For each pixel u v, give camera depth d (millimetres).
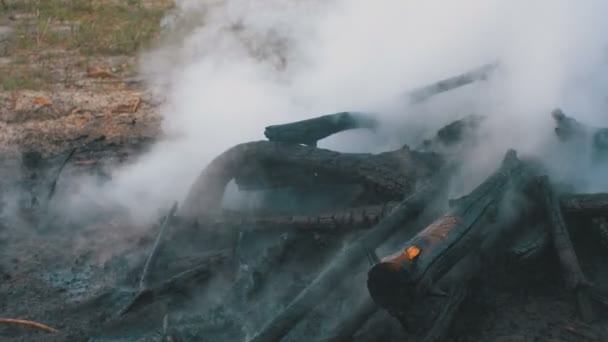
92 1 11000
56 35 9453
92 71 8133
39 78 7965
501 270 4090
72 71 8281
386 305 3227
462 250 3475
